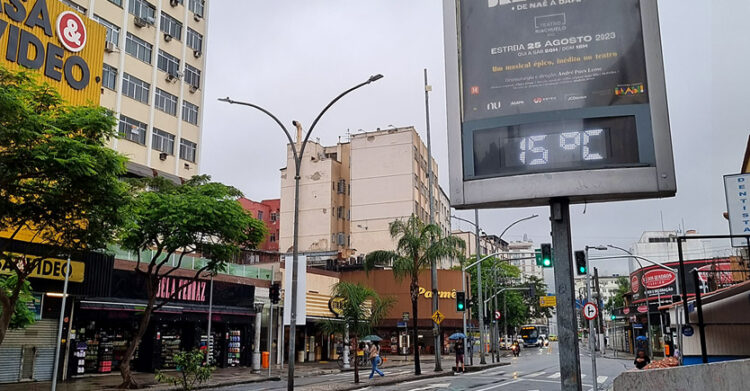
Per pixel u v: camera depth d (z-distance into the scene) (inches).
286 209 2952.8
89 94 1060.5
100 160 542.9
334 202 2896.2
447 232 3624.5
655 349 2250.2
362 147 2847.0
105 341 1110.4
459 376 1178.0
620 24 417.4
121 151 1464.1
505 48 433.1
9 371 897.5
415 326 1220.5
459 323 2209.6
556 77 418.9
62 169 515.5
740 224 659.4
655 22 413.7
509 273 3481.8
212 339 1334.9
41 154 500.4
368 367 1513.3
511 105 423.5
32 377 928.3
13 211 549.3
